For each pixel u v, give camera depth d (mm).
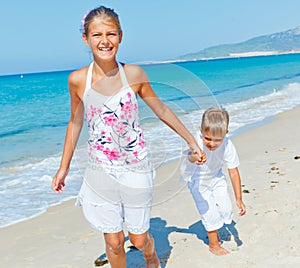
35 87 37500
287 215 4137
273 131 9570
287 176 5531
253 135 9227
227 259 3406
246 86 23453
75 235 4332
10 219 4961
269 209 4336
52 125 13484
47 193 5945
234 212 4340
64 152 2980
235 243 3672
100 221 2822
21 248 4098
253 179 5523
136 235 2908
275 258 3334
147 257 3193
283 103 15234
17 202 5594
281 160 6531
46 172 7145
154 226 4246
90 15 2672
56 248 4023
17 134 11734
